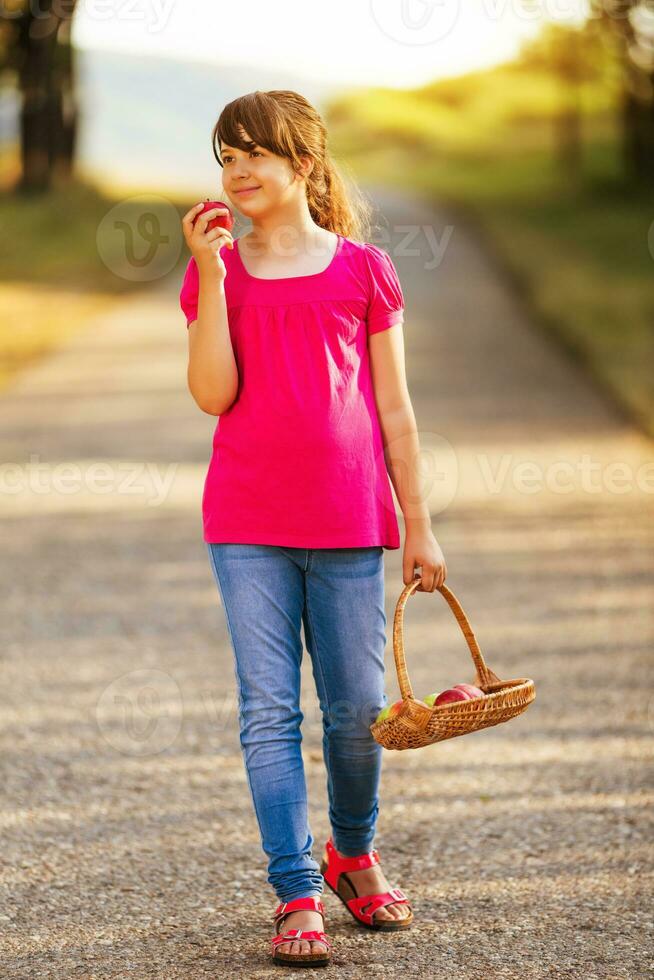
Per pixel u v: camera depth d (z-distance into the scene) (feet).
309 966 18.69
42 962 18.78
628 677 34.09
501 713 18.52
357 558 19.62
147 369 96.58
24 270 159.12
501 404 81.76
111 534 50.60
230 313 19.56
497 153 373.81
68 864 22.49
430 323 120.47
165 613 40.09
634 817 24.75
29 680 33.40
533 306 131.95
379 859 21.74
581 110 383.24
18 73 211.20
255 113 19.19
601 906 20.85
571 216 238.27
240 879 22.04
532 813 25.02
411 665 34.86
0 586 43.01
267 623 19.40
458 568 46.16
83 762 27.68
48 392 86.17
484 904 21.02
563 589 43.47
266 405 19.25
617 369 93.04
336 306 19.42
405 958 19.03
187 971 18.54
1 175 234.38
